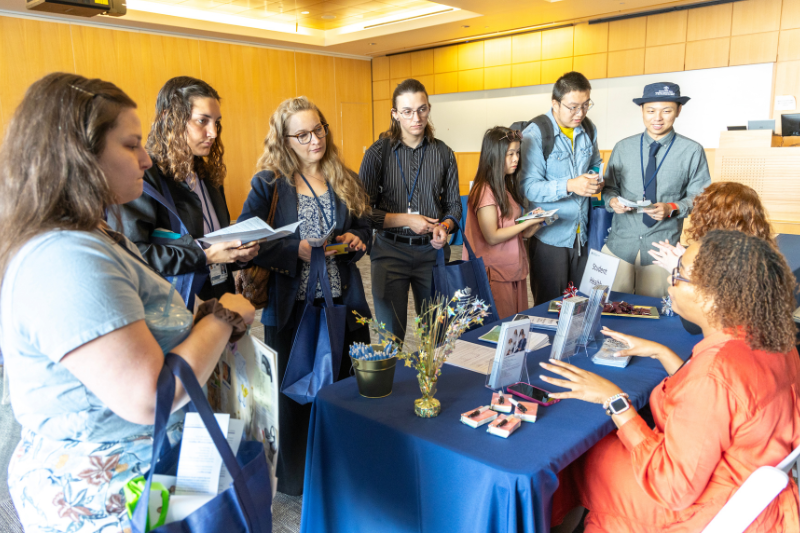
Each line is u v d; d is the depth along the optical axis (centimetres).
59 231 83
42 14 745
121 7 246
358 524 157
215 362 95
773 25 761
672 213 305
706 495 123
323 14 952
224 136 985
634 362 188
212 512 91
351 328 222
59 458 91
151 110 880
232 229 172
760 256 120
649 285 312
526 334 168
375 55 1206
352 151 1226
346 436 155
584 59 936
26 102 85
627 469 141
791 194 364
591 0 782
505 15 859
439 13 944
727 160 388
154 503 92
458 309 165
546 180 313
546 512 125
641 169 317
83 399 88
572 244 312
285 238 204
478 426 141
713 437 118
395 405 156
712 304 127
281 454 220
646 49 870
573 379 154
